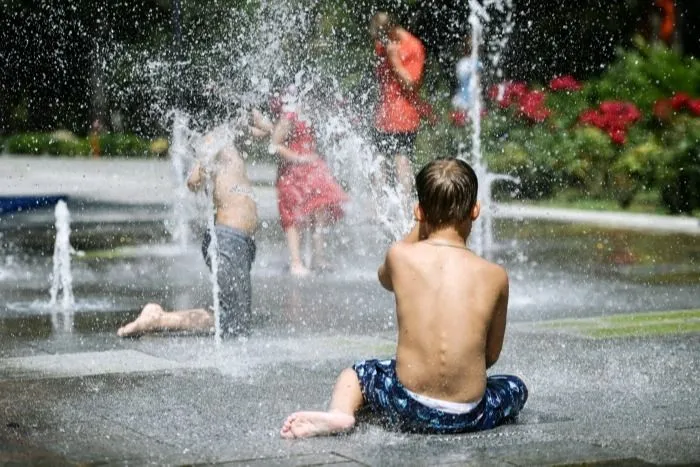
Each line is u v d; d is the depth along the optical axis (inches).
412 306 300.4
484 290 301.9
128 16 1663.4
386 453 274.2
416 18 1310.3
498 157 1066.1
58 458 271.1
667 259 700.7
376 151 794.8
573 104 1111.0
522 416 313.1
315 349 418.9
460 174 313.4
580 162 1047.6
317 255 673.0
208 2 1151.0
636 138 1035.3
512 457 270.7
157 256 725.3
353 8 1176.2
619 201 1020.5
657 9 1450.5
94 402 331.0
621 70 1157.1
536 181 1064.8
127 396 339.0
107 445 283.1
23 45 1886.1
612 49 1450.5
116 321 489.4
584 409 321.4
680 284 598.2
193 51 1167.0
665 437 290.0
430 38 1321.4
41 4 1802.4
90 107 1945.1
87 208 1061.8
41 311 517.7
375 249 726.5
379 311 514.9
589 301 542.3
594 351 407.8
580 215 954.7
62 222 743.1
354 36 1133.1
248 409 321.4
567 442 284.4
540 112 1087.6
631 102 1086.4
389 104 786.8
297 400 332.8
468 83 1120.2
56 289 587.5
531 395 339.0
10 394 342.0
